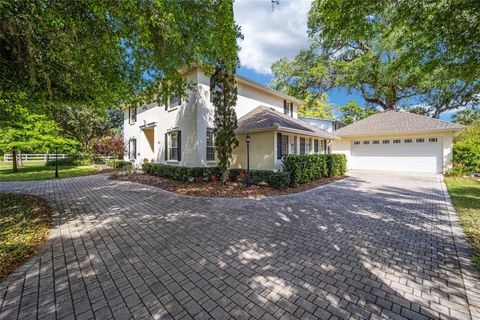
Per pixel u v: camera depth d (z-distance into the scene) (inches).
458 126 482.9
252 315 85.8
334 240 157.6
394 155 586.6
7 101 270.4
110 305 92.1
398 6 178.4
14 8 142.0
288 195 306.0
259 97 561.6
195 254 137.7
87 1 140.9
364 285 105.0
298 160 368.5
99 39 172.7
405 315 85.9
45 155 1048.8
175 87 297.0
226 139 368.8
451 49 189.6
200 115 426.6
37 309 89.9
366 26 190.9
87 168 731.4
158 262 128.1
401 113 644.7
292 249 143.7
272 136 406.0
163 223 195.6
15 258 131.0
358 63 713.6
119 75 242.4
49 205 257.6
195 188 350.6
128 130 690.2
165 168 457.1
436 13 169.9
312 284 105.9
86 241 158.1
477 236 162.6
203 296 97.7
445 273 115.2
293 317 84.7
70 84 226.7
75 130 954.7
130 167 583.5
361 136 633.6
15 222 194.7
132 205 257.4
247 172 376.8
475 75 199.6
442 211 229.6
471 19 165.8
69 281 109.4
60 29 159.6
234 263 126.3
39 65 190.9
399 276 112.6
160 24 157.2
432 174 521.7
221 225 189.9
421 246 147.6
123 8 139.2
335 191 334.3
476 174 473.7
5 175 540.7
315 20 222.5
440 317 85.1
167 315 86.1
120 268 121.6
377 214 220.2
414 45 212.4
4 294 99.1
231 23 213.0
